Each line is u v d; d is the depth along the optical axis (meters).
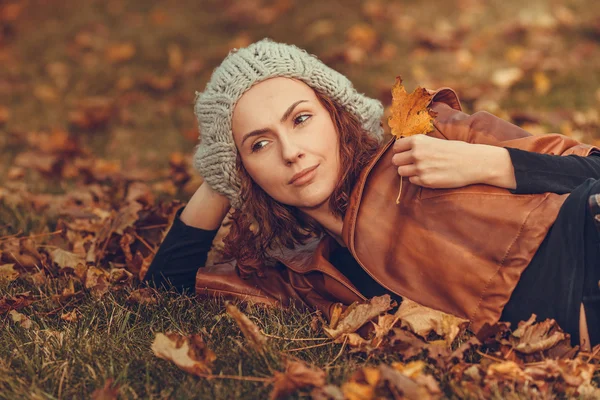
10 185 3.40
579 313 1.85
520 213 1.92
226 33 5.95
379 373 1.72
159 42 5.88
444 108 2.23
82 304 2.33
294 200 2.06
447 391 1.80
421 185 1.97
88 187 3.49
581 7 5.43
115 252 2.70
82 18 6.46
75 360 1.97
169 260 2.34
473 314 1.94
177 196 3.38
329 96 2.09
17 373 1.93
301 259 2.25
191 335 1.96
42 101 5.04
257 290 2.27
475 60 4.89
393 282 2.01
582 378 1.78
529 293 1.90
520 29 5.17
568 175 1.98
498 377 1.81
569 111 3.93
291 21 5.87
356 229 2.05
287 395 1.76
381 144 2.25
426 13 5.73
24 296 2.30
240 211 2.21
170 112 4.70
